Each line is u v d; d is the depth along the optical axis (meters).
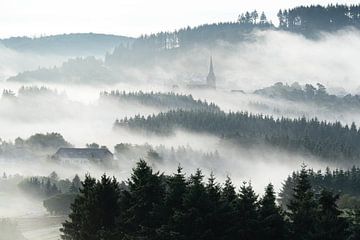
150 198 183.25
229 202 177.38
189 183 183.75
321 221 168.62
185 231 166.12
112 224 187.62
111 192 188.50
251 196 178.00
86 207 187.25
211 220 167.38
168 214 175.38
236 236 170.50
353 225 177.38
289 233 175.38
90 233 186.00
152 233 173.88
